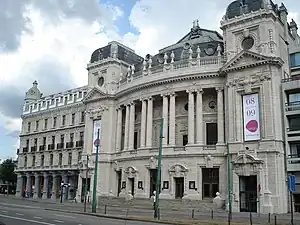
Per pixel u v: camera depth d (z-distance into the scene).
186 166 51.41
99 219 30.55
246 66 48.41
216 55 54.72
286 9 54.75
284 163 45.69
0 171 112.38
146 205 50.03
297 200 45.06
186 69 54.38
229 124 48.97
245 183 46.59
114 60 67.81
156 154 54.66
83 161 67.38
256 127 46.72
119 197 58.19
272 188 43.75
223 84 52.00
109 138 65.25
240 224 28.09
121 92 63.91
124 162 60.25
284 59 51.38
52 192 81.12
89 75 71.56
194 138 52.97
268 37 48.00
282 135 46.31
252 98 47.88
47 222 24.86
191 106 53.31
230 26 51.75
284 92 47.28
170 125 54.66
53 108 86.75
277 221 32.44
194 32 66.75
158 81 56.44
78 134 78.88
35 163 88.06
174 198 51.38
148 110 57.88
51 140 85.62
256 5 50.34
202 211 43.97
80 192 66.19
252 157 45.19
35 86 99.62
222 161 49.28
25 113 96.19
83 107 79.12
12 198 76.75
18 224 22.70
